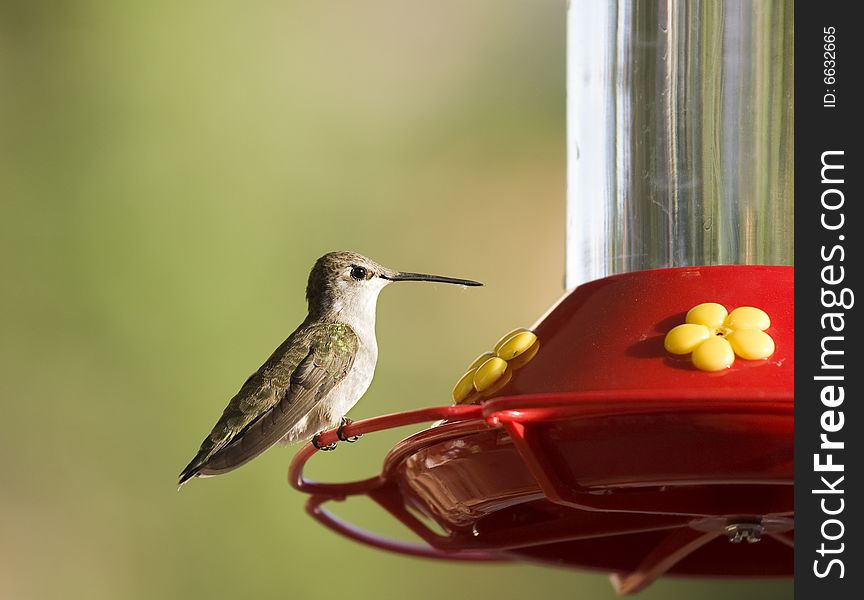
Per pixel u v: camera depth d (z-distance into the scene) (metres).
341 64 13.93
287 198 13.28
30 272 12.74
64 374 12.47
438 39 14.26
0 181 13.02
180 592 11.83
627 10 7.16
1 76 13.41
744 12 6.68
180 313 12.63
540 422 5.32
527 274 13.44
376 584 11.84
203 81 13.55
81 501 12.10
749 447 5.12
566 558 7.04
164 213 13.02
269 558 11.88
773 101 6.53
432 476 6.15
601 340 5.82
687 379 5.37
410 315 13.15
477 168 13.91
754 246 6.50
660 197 6.79
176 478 12.17
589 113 7.32
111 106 13.40
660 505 5.73
